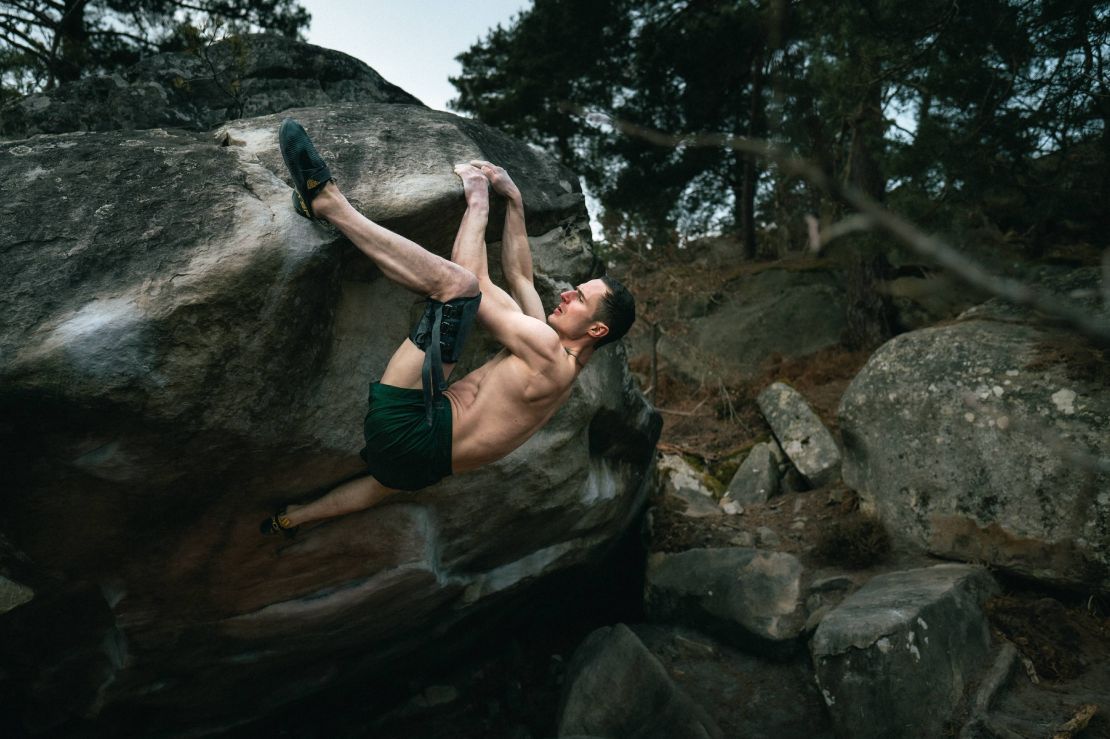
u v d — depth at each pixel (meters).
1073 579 4.18
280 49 4.15
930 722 3.63
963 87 5.75
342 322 2.85
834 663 3.87
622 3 11.29
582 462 4.07
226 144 2.79
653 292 11.08
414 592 3.81
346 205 2.42
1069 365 4.44
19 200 2.37
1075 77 5.34
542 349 2.54
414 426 2.51
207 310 2.36
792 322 11.52
